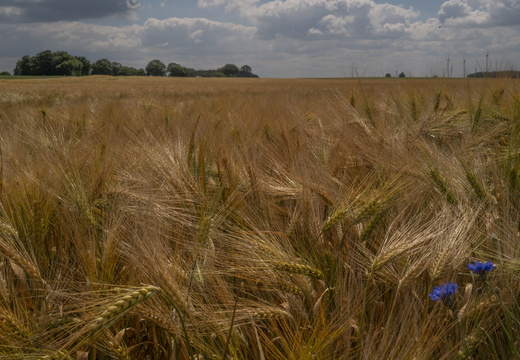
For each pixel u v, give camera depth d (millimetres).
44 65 179125
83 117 7262
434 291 1834
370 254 2359
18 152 3771
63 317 1835
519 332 1930
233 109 8109
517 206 2812
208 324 1786
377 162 3336
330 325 1797
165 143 3436
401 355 1642
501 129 4672
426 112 5574
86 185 3078
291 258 2088
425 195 3031
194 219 2482
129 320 2160
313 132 4680
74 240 2418
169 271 1795
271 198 2951
